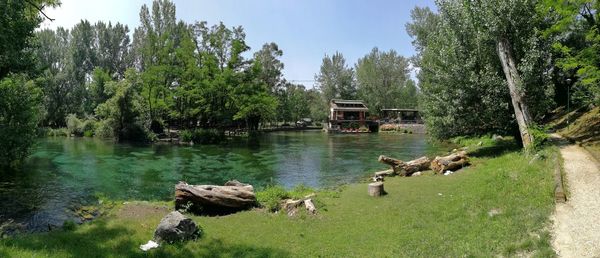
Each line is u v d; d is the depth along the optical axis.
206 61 44.66
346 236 8.92
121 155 28.91
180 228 8.34
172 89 47.91
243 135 54.72
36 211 12.25
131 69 45.00
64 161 25.03
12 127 17.41
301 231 9.43
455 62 21.05
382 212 10.91
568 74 26.25
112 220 9.87
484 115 20.75
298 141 46.44
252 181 19.12
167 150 33.19
